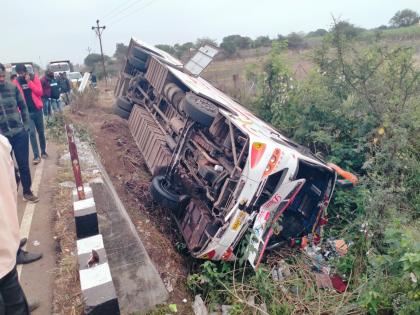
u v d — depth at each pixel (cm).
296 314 405
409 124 582
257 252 438
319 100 724
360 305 379
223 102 627
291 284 448
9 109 464
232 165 500
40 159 664
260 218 443
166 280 427
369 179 555
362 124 659
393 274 397
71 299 338
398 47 677
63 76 1302
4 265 246
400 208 531
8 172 260
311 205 544
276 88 846
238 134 517
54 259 392
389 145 548
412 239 375
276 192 454
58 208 486
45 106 1053
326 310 405
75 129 815
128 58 983
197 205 510
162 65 802
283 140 568
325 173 534
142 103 913
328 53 765
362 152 641
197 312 392
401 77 621
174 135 689
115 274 379
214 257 441
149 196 614
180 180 566
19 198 519
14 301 265
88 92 1316
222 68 1675
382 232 468
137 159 781
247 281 445
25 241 415
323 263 494
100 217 427
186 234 504
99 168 606
